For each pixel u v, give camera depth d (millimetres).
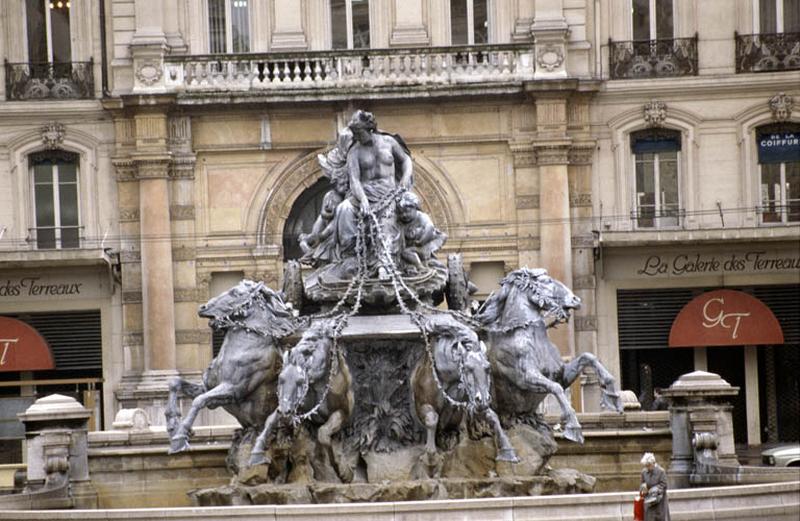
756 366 62875
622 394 44469
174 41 63656
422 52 62594
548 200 62969
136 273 63062
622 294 63312
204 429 38062
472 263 63500
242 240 63125
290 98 62250
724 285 63062
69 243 63594
